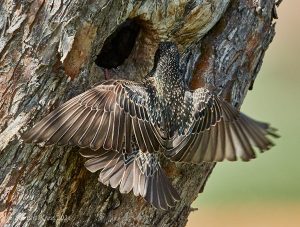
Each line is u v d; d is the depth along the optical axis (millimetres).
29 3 11438
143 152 11148
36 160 11664
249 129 10773
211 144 11094
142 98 11195
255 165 28000
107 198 12242
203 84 12711
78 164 11922
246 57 12914
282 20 37188
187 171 12578
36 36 11461
